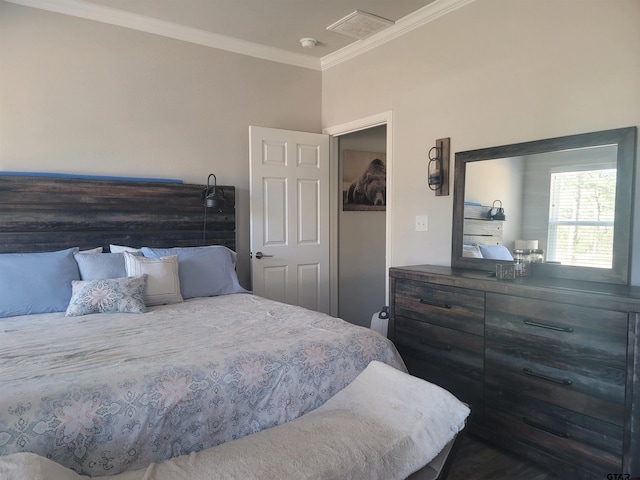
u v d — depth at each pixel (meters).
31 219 2.84
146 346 1.79
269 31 3.44
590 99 2.22
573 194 2.28
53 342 1.86
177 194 3.37
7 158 2.82
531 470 2.08
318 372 1.76
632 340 1.72
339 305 4.34
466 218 2.84
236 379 1.57
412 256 3.28
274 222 3.80
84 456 1.26
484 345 2.29
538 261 2.42
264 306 2.67
